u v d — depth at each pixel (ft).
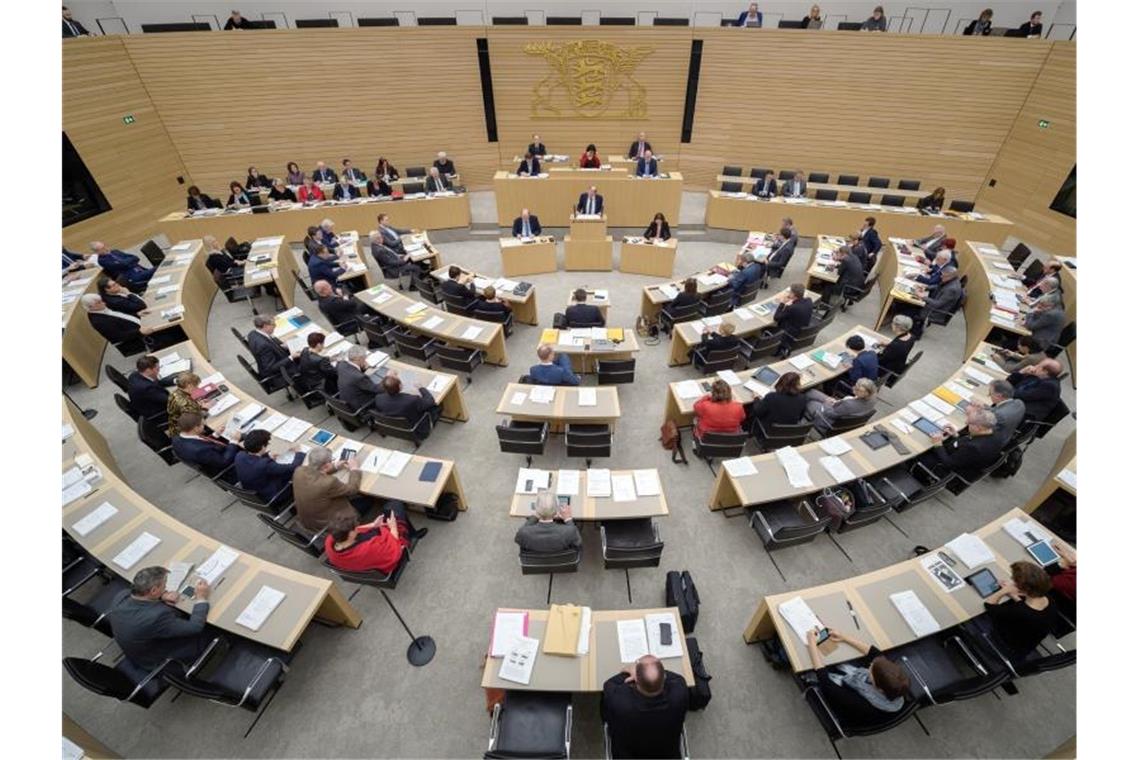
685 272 36.32
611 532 16.16
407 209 38.96
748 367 26.66
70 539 14.97
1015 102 39.14
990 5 43.45
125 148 38.55
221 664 12.98
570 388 20.16
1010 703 13.74
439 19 41.27
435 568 17.03
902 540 17.97
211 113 41.42
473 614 15.74
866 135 42.91
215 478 16.79
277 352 22.21
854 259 28.86
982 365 21.30
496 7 46.19
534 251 34.78
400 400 18.69
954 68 39.32
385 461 16.98
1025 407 19.19
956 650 14.02
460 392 22.66
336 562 13.64
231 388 20.20
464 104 44.47
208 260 30.45
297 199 39.47
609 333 23.82
